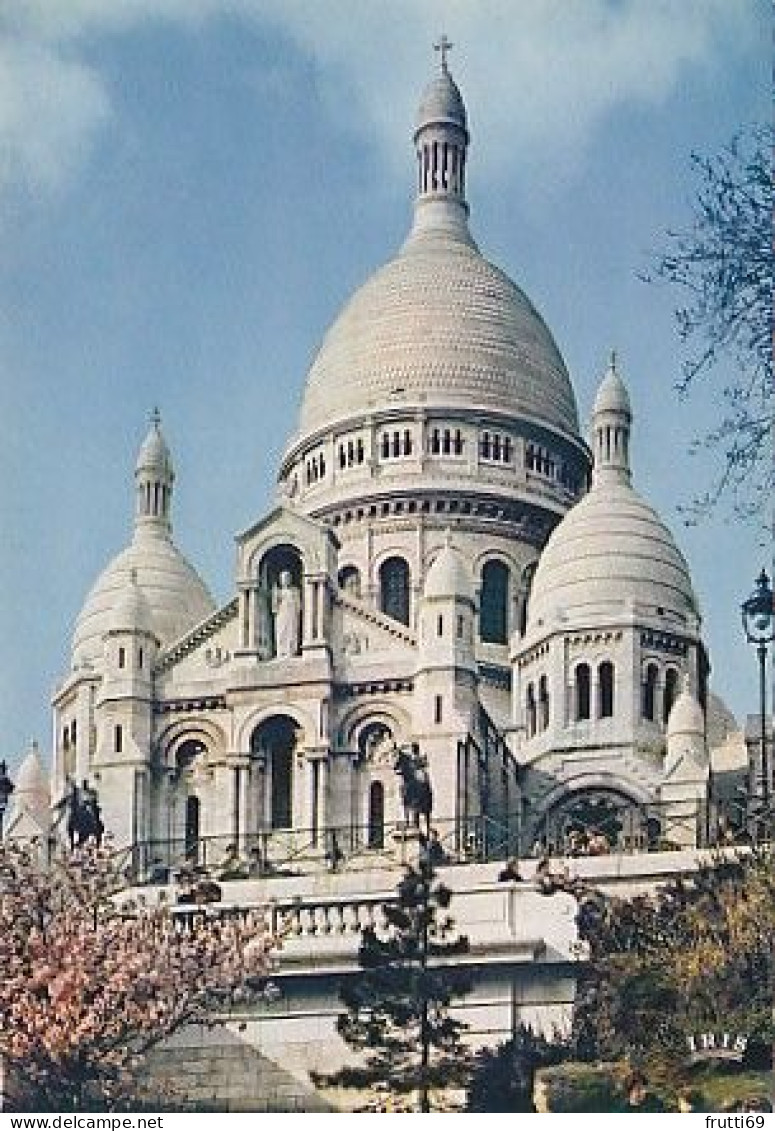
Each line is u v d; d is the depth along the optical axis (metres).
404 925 92.88
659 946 91.00
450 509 166.38
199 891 102.94
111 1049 91.50
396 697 143.25
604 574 149.75
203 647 146.38
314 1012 92.75
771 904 90.19
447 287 170.38
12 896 97.94
